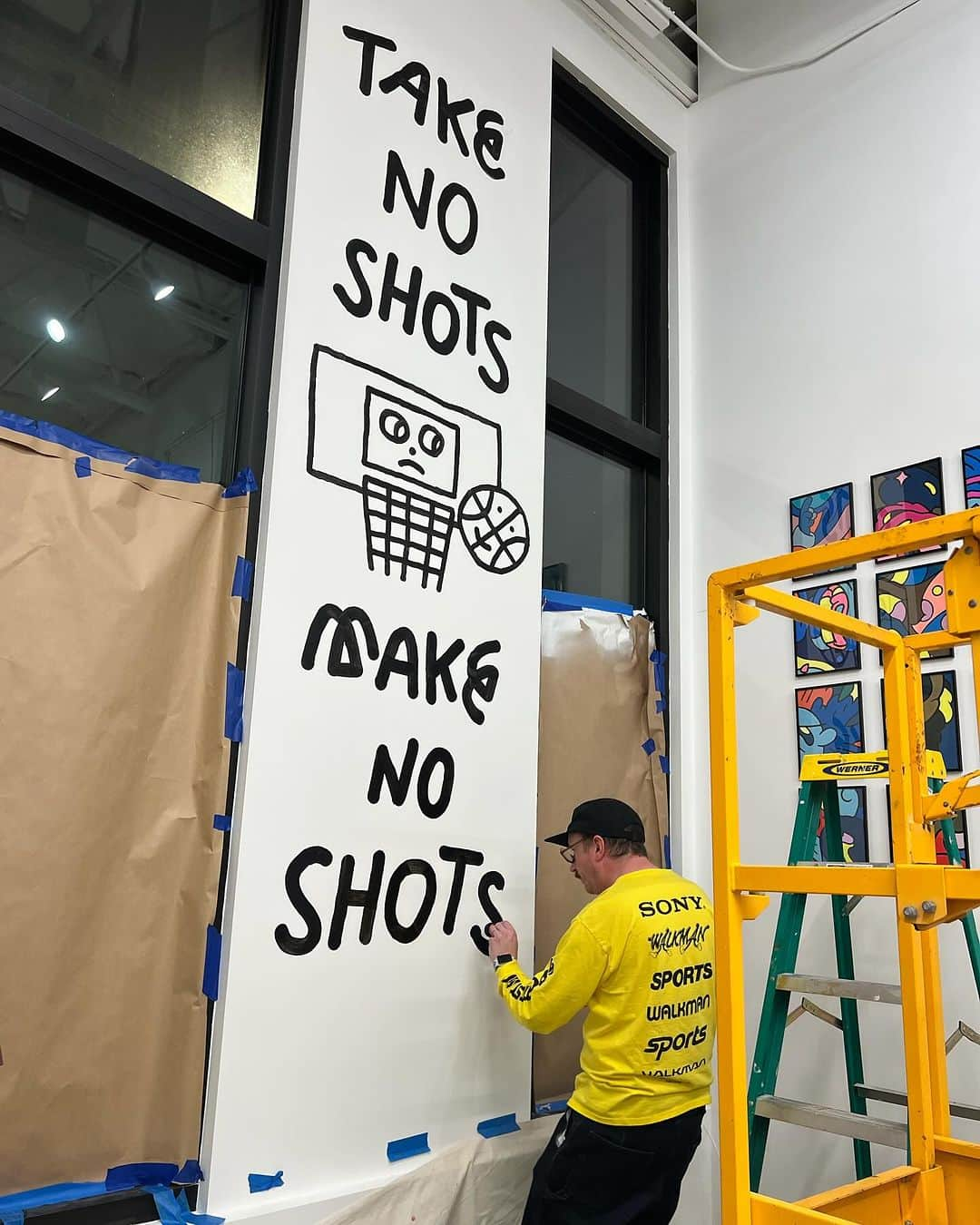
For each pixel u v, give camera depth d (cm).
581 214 354
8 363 205
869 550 157
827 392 314
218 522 227
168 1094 199
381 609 243
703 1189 289
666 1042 215
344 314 248
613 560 334
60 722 195
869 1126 190
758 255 344
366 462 246
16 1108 181
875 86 323
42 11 224
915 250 301
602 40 351
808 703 297
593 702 306
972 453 276
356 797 231
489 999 249
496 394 283
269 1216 198
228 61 257
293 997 212
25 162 214
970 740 261
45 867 189
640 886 224
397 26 277
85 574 203
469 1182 231
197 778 213
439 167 280
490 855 256
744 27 367
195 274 241
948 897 143
